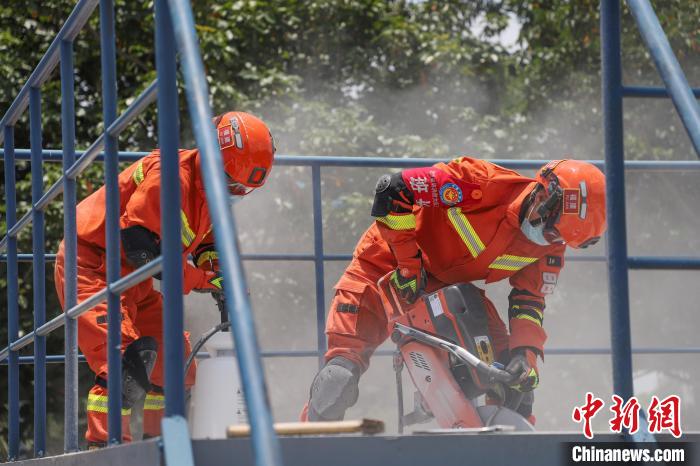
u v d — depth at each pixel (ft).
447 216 24.52
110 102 18.03
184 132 74.23
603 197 23.09
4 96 71.82
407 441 14.90
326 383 25.61
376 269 26.86
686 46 82.53
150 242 22.85
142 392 23.21
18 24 75.51
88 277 24.21
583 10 85.76
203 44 75.41
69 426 20.27
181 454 13.57
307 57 85.66
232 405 20.67
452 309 23.17
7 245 27.17
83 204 25.07
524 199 23.90
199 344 21.71
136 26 78.74
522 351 23.34
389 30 84.23
